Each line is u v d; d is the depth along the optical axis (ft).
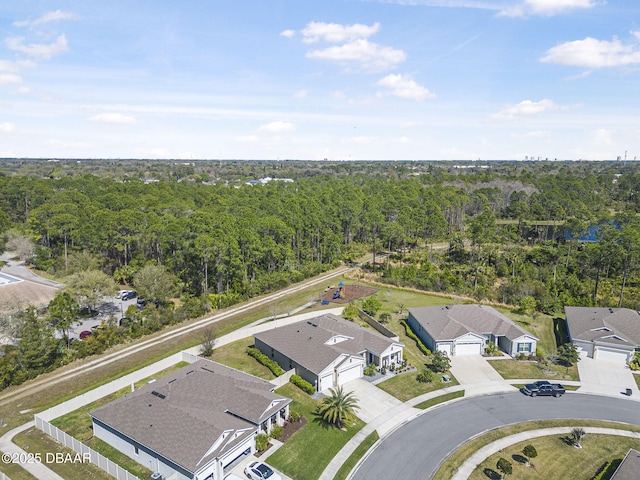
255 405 110.83
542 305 210.18
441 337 161.48
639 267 229.04
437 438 112.88
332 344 149.69
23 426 115.24
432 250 317.42
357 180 642.22
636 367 152.35
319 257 297.53
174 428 100.99
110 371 146.10
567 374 149.38
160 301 202.69
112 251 272.51
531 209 367.25
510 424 119.75
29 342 141.59
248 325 188.96
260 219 268.00
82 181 428.97
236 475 96.89
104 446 108.06
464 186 509.76
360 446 109.09
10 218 369.91
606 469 101.35
